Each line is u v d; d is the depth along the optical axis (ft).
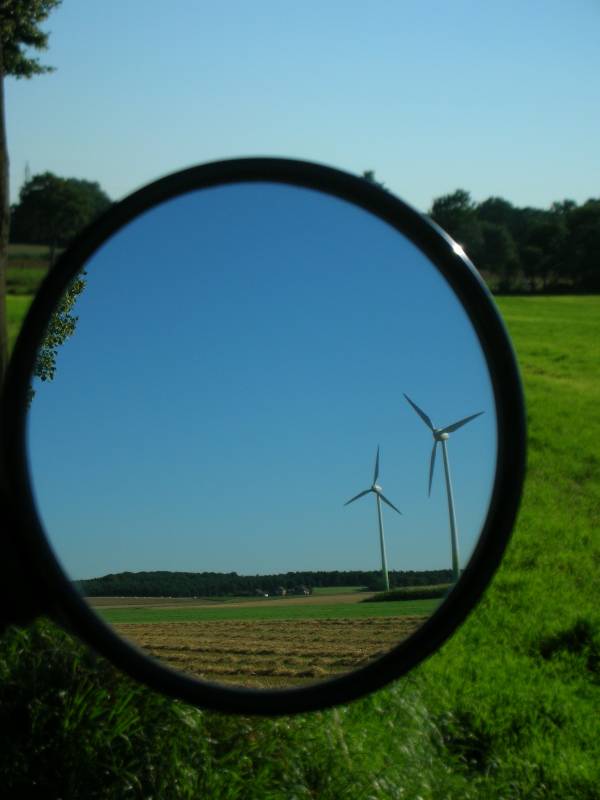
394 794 12.71
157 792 11.32
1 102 9.82
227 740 12.57
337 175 6.44
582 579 29.60
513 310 177.99
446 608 6.32
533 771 15.53
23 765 11.46
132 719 11.73
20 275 101.81
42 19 60.34
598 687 19.69
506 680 19.25
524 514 38.58
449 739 16.15
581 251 316.40
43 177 223.51
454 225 321.32
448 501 8.34
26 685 11.94
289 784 12.08
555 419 57.72
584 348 99.40
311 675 7.36
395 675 6.22
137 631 7.00
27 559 4.66
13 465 4.76
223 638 7.70
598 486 43.70
